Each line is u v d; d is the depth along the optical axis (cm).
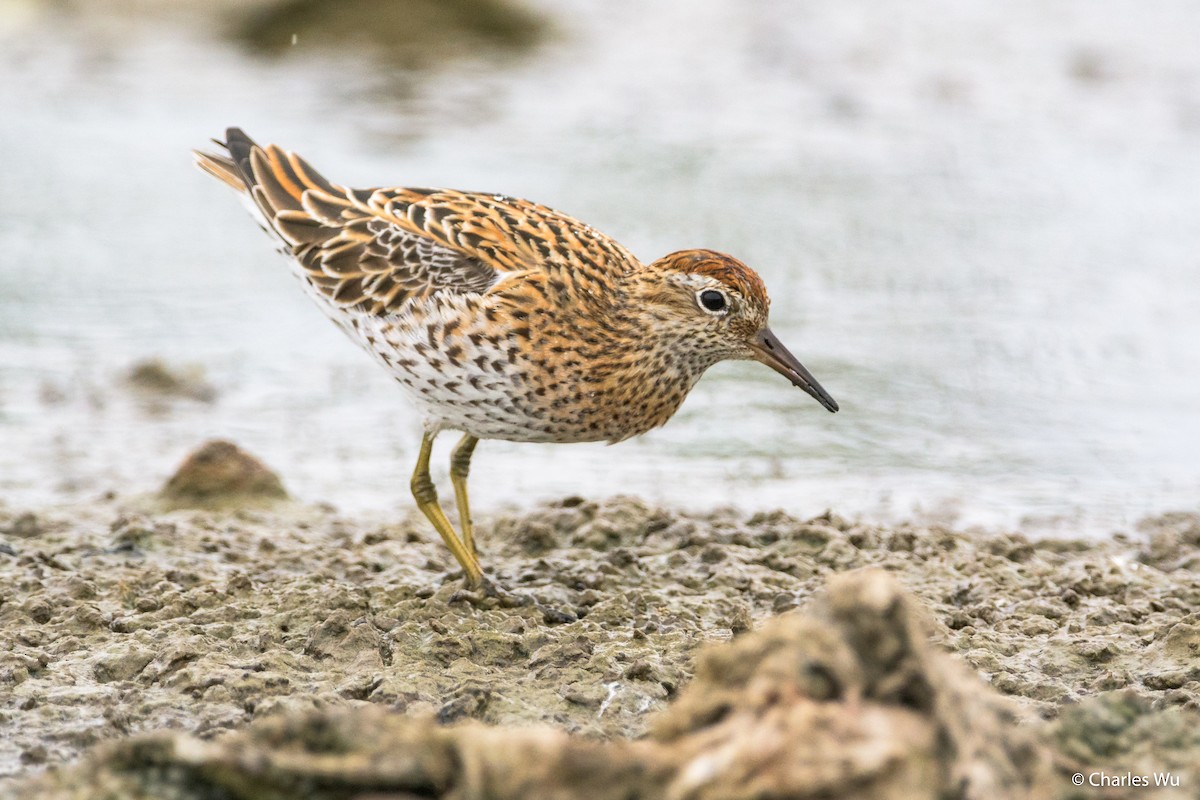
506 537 1255
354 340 1174
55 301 1878
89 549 1191
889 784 571
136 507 1333
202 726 869
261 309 1895
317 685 927
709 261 1134
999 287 1934
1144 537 1300
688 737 615
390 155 2314
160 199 2202
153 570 1116
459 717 883
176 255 2028
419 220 1148
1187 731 712
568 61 2939
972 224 2142
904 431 1580
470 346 1097
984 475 1474
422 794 620
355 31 2967
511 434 1145
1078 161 2416
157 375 1681
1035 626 1038
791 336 1789
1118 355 1755
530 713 893
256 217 1225
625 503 1262
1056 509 1382
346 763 618
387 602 1078
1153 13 3266
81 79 2728
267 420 1611
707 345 1148
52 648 970
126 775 626
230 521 1291
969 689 643
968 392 1667
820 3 3353
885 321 1834
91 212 2142
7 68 2770
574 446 1576
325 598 1055
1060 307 1881
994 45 3041
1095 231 2128
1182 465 1495
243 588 1081
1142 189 2295
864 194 2241
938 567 1170
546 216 1170
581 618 1076
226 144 1278
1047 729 717
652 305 1132
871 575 634
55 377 1684
